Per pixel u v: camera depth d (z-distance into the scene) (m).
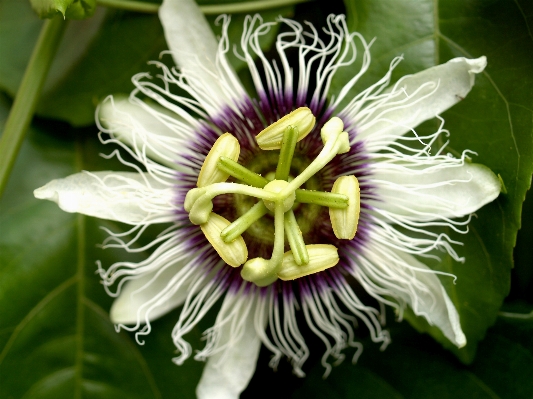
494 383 0.14
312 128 0.13
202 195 0.12
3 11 0.14
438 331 0.13
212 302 0.13
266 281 0.12
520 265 0.14
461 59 0.12
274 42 0.14
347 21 0.13
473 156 0.13
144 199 0.12
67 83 0.14
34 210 0.14
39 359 0.14
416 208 0.13
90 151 0.14
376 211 0.13
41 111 0.14
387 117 0.13
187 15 0.12
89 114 0.14
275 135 0.12
